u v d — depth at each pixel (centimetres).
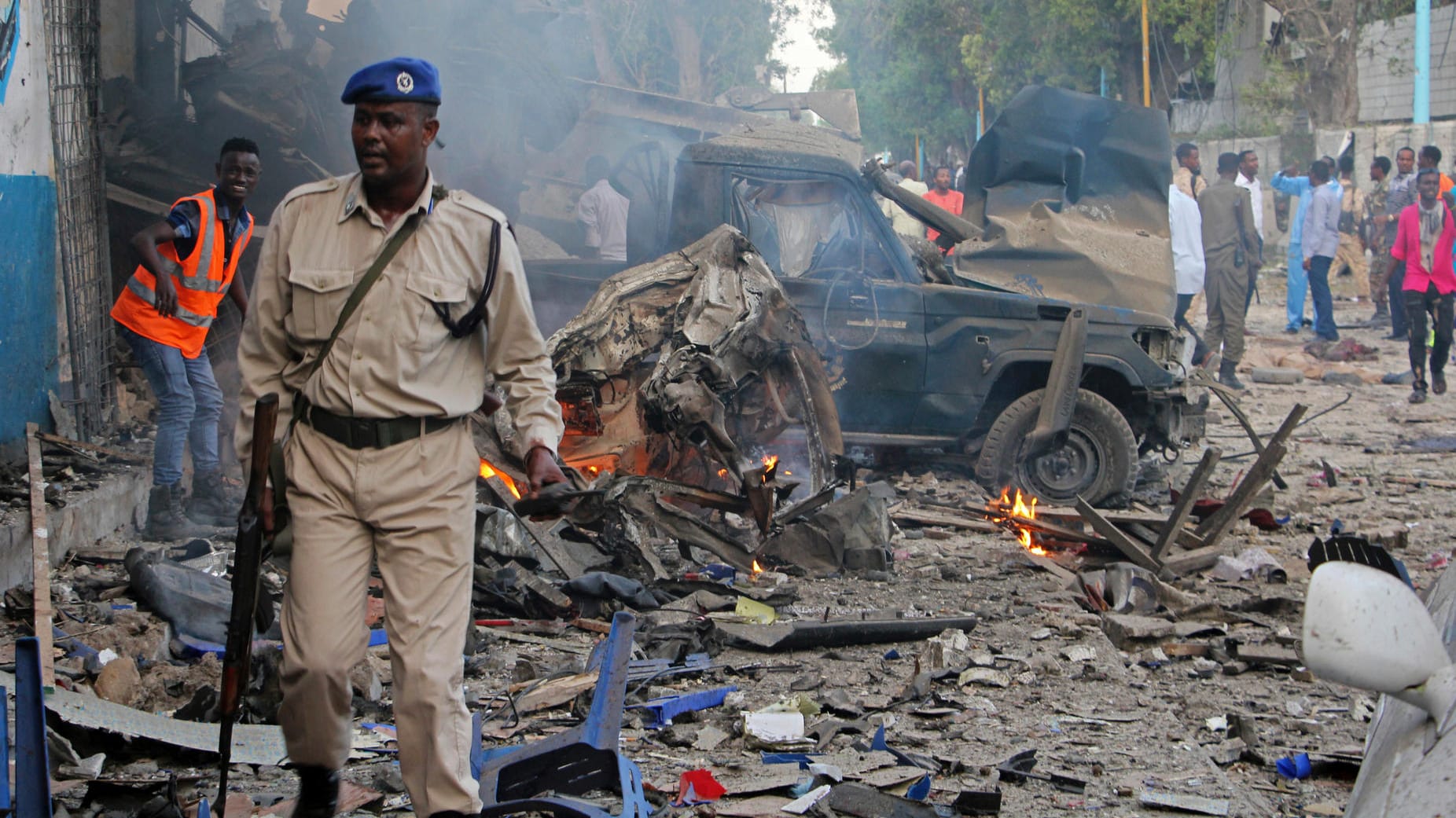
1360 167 2869
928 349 849
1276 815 380
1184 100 4450
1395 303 1734
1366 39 3406
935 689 493
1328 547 320
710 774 384
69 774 372
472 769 357
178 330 663
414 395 292
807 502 690
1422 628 200
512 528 608
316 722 297
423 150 295
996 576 677
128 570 542
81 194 805
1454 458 1045
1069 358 832
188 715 425
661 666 504
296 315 296
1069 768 414
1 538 529
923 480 912
